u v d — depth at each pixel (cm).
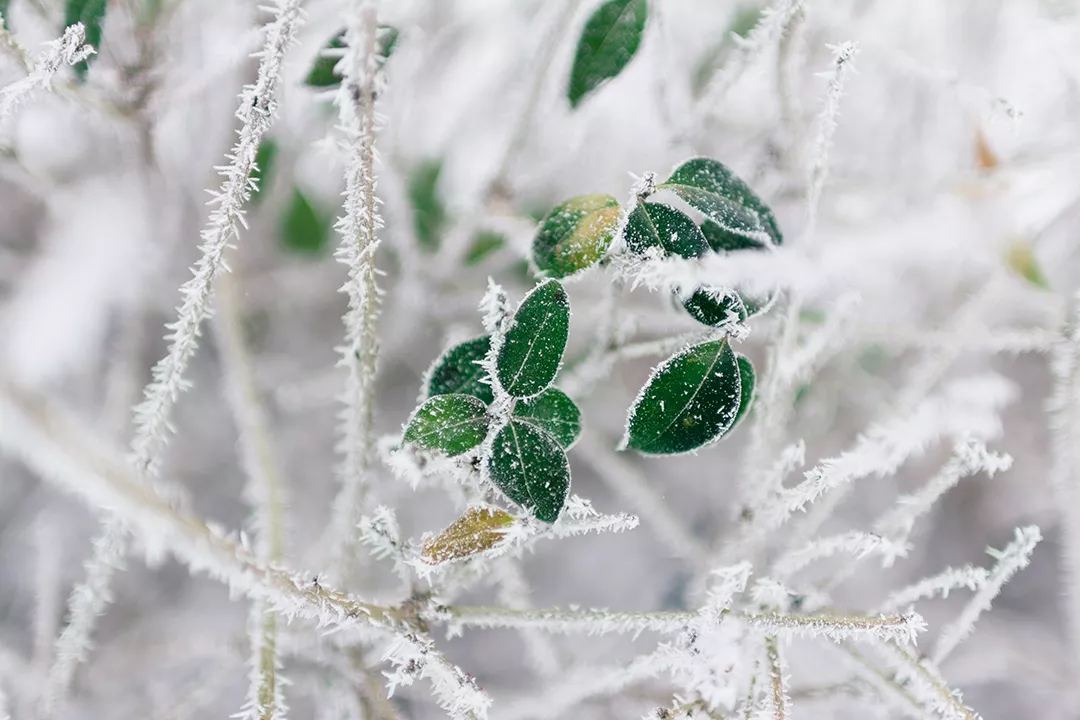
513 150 54
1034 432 70
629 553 71
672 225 45
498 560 48
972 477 71
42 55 48
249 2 56
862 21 60
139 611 66
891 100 62
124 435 62
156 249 61
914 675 48
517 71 61
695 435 46
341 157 48
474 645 67
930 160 62
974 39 62
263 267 67
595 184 60
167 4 54
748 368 46
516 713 51
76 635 49
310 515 69
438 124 66
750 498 51
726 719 47
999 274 58
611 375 69
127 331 63
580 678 51
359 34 45
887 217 60
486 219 55
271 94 46
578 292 63
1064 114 61
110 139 60
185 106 57
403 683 45
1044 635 67
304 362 72
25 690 54
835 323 51
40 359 62
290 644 50
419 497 69
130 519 43
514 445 45
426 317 61
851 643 49
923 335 57
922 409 49
